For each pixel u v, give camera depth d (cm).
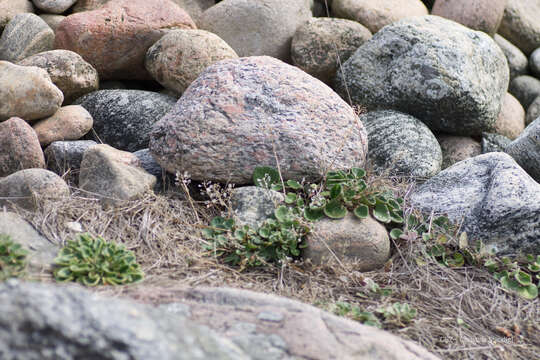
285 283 335
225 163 394
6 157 404
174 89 518
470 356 300
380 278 353
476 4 629
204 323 248
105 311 202
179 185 406
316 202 369
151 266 323
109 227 351
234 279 329
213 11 591
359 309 309
